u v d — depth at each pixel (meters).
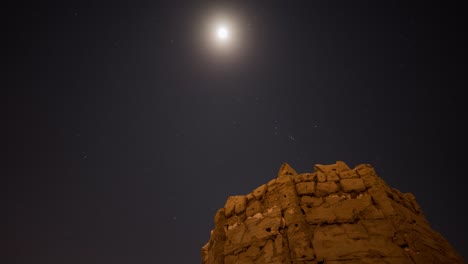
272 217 7.31
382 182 7.65
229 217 8.31
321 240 6.55
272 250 6.71
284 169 8.45
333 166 8.34
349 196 7.37
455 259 6.95
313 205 7.32
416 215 7.89
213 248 7.93
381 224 6.64
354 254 6.22
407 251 6.18
